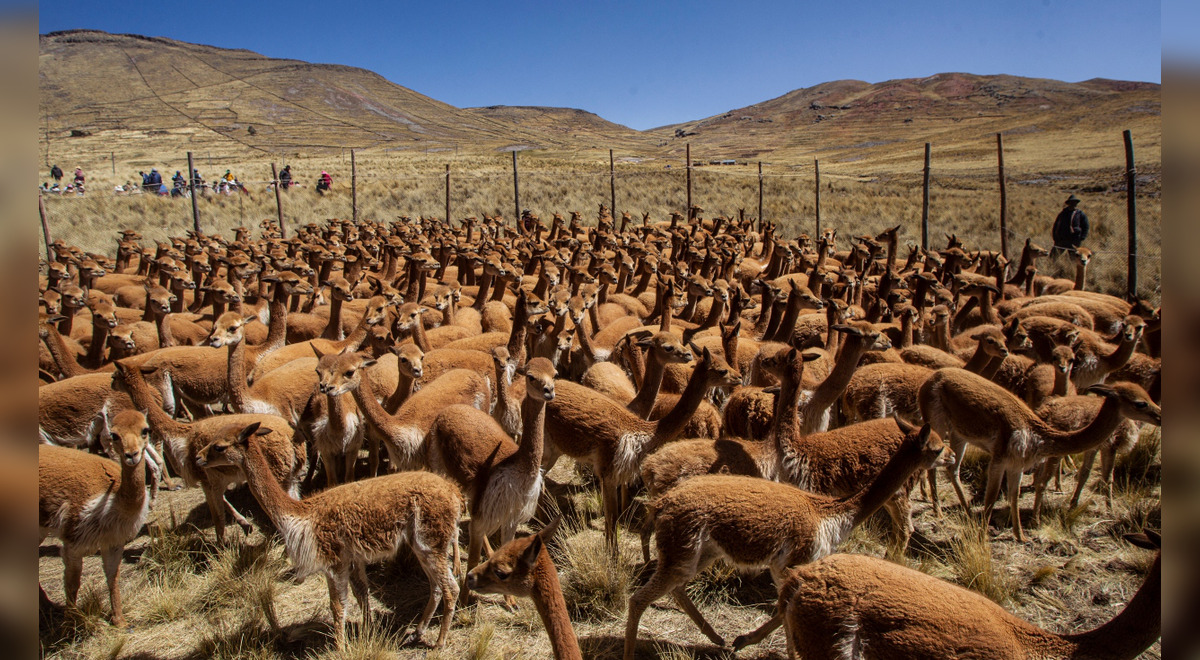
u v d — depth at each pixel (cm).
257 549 816
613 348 1238
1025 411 783
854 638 472
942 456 600
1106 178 4947
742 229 2877
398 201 4459
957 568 732
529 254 2189
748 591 731
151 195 4191
